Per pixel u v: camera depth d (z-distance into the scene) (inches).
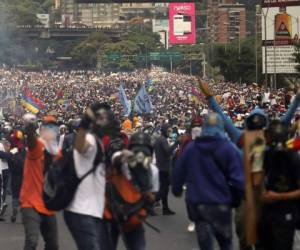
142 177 541.0
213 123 551.5
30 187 648.4
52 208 524.4
